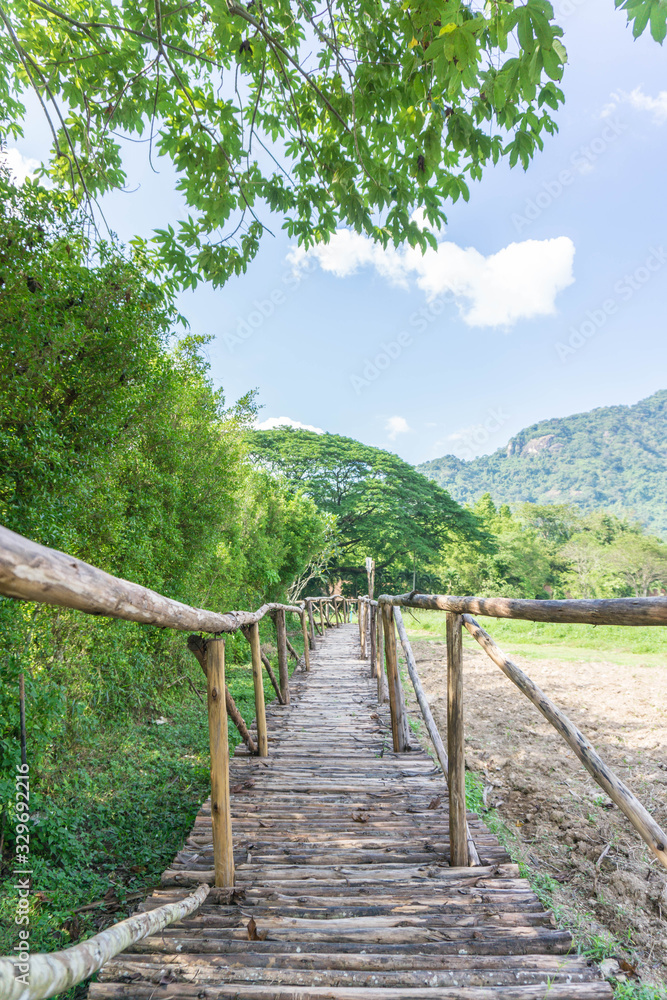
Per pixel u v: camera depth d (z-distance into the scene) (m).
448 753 2.69
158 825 3.97
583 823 4.37
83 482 3.46
